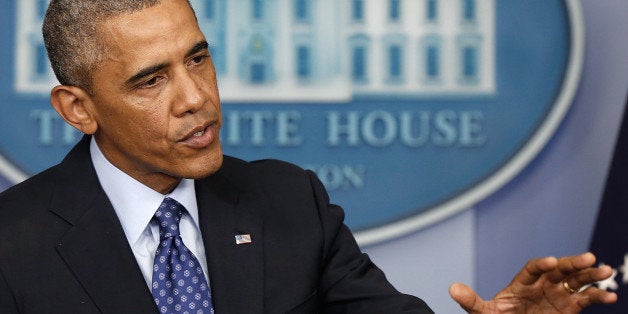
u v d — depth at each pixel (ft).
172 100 8.08
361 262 9.62
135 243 8.75
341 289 9.31
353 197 16.01
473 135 15.99
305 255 9.14
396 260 16.12
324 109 15.98
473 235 16.07
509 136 15.98
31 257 8.36
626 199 15.26
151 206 8.80
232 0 15.89
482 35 15.96
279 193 9.59
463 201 15.96
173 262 8.59
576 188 15.94
